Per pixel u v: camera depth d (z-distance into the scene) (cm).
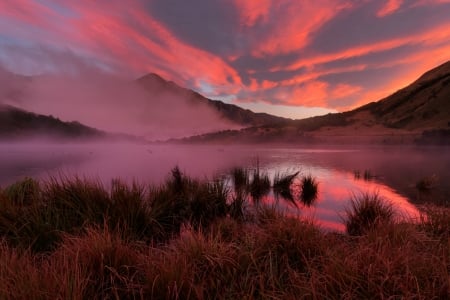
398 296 250
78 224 472
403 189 1161
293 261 362
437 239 434
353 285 268
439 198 958
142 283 284
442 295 253
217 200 722
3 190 613
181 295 260
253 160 3014
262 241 393
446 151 4725
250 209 776
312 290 249
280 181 1273
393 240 384
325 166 2242
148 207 595
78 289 229
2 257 282
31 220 432
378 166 2197
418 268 287
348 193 1080
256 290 288
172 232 555
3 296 219
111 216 494
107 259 301
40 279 243
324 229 596
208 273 304
